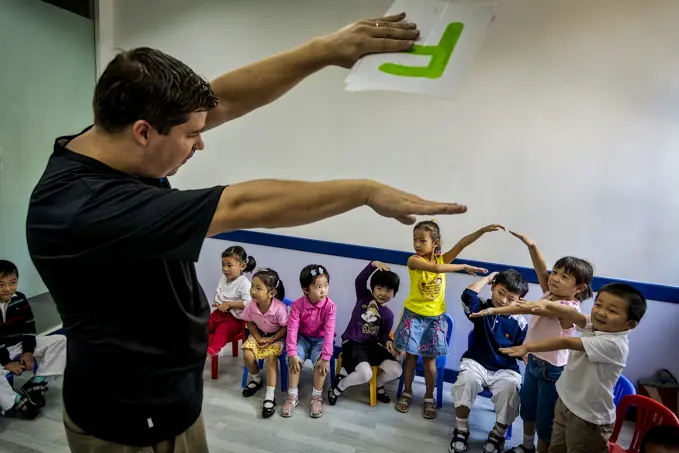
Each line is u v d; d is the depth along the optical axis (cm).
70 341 72
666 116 212
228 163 287
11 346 214
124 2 286
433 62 68
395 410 234
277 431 214
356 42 75
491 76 232
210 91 67
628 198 222
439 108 241
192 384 80
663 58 209
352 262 268
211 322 266
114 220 57
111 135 62
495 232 241
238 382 253
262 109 272
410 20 76
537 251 205
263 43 266
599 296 164
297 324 237
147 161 65
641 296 158
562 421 172
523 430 219
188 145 66
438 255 221
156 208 56
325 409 233
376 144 255
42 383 217
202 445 87
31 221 63
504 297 205
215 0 270
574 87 221
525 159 233
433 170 248
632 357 231
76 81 280
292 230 279
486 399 249
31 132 255
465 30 71
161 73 59
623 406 171
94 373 71
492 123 235
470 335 226
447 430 221
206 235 55
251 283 248
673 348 225
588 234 230
